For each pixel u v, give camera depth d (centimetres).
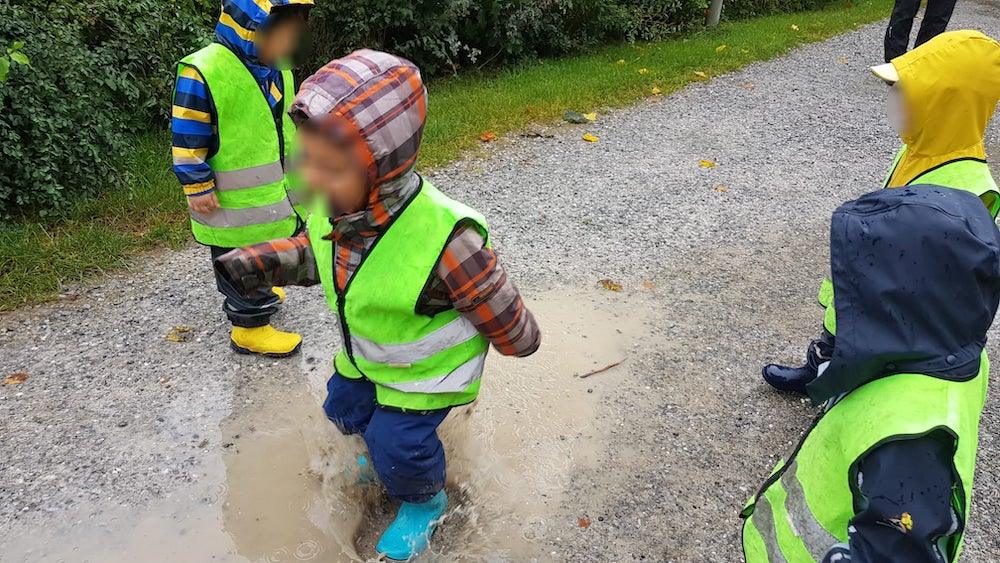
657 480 285
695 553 255
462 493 275
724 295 413
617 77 788
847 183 580
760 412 323
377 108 180
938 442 140
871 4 1328
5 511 259
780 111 739
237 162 299
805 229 500
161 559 246
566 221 490
